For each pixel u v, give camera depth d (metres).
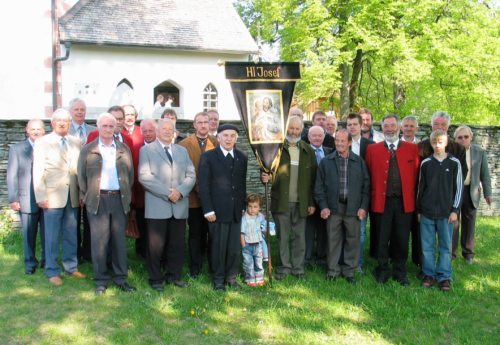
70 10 17.98
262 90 5.88
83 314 4.90
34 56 16.08
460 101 19.47
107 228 5.46
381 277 6.00
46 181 5.64
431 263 5.90
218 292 5.55
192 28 19.58
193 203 6.03
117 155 5.46
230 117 19.94
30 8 15.89
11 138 7.75
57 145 5.68
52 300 5.23
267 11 19.09
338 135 5.93
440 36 17.81
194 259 6.11
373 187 5.97
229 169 5.65
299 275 6.10
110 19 18.34
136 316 4.84
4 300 5.21
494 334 4.71
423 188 5.87
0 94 15.77
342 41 17.81
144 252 6.63
